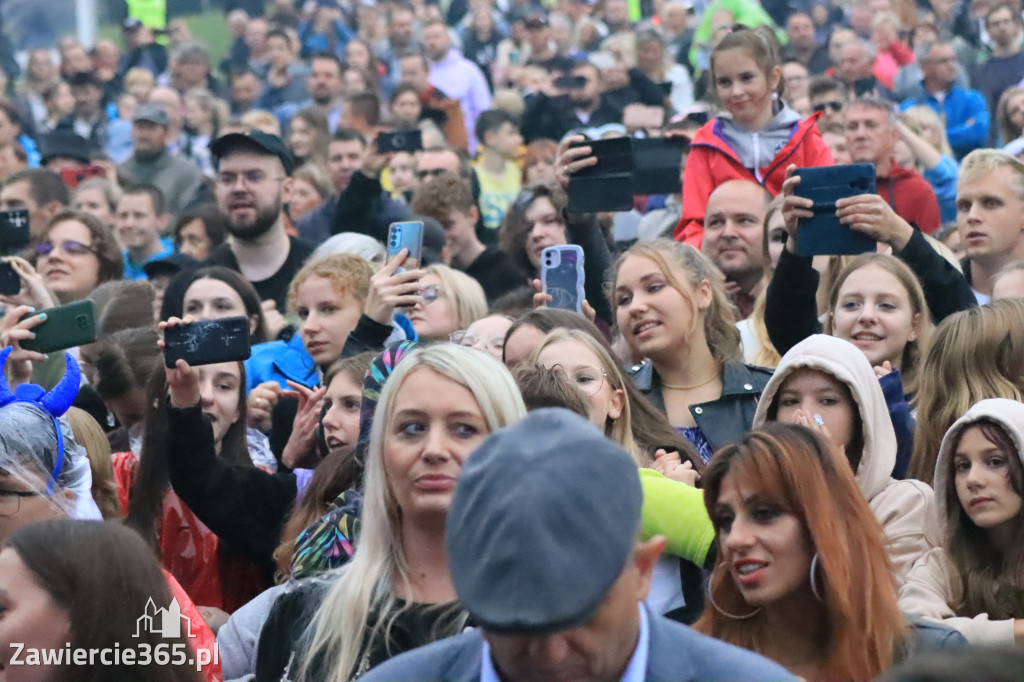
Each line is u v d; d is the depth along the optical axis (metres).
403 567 5.18
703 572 5.86
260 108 26.14
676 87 24.03
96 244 12.12
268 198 12.50
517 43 27.77
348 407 7.50
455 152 16.39
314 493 6.70
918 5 24.97
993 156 10.03
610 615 3.49
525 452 3.44
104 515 7.44
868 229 7.81
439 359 5.20
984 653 3.25
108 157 19.05
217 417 8.04
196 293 10.00
